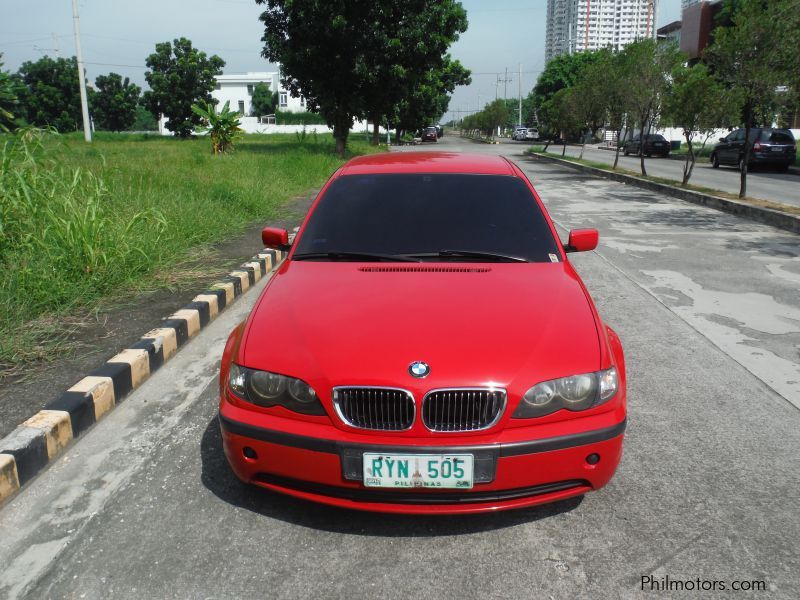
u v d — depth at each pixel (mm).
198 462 3199
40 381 3775
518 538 2604
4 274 5098
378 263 3367
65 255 5527
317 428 2480
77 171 6340
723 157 23703
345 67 25281
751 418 3633
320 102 26328
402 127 52656
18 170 5980
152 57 54938
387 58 24875
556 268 3338
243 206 10125
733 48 11883
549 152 37688
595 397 2531
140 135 56312
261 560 2477
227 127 22750
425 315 2756
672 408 3762
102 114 65062
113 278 5602
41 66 61344
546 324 2725
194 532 2646
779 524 2666
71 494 2926
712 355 4613
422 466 2400
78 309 5078
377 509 2492
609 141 49281
